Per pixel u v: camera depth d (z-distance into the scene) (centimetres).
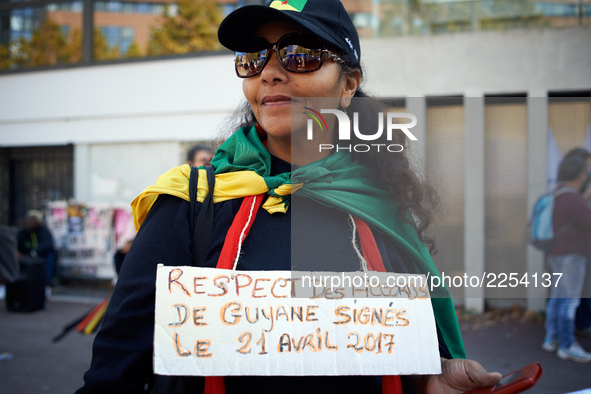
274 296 90
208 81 683
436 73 378
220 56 679
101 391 86
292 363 89
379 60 409
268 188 97
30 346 487
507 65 344
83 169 742
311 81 98
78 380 395
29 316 611
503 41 347
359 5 595
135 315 89
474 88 369
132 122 716
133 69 711
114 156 733
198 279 89
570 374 378
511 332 459
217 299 89
